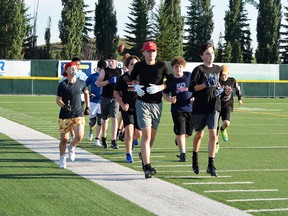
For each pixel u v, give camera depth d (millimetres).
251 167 10766
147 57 9609
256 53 74938
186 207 7328
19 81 41719
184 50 80688
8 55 68688
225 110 13203
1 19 68125
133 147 13398
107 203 7516
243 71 44625
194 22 80188
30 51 81062
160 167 10664
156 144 14500
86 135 16469
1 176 9391
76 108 10305
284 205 7551
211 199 7836
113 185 8758
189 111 11492
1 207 7270
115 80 13078
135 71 9688
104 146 13445
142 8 77750
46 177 9359
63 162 10273
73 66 10148
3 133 16062
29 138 14930
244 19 79562
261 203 7652
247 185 8914
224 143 15000
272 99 42969
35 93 41938
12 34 68375
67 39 70250
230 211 7152
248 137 16641
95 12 81750
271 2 73688
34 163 10797
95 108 14359
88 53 78000
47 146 13383
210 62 9453
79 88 10305
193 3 80062
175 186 8727
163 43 74250
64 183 8883
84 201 7629
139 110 9500
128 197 7887
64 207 7289
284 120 23578
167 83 9719
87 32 84500
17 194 8039
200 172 10102
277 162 11461
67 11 70188
